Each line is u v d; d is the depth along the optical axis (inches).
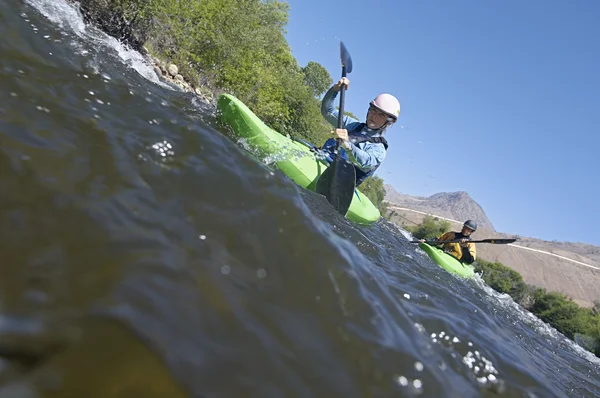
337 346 67.1
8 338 46.1
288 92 834.8
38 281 54.4
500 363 98.0
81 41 159.5
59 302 52.7
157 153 97.0
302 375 59.1
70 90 110.7
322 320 70.8
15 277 53.8
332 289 78.7
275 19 1072.2
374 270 114.1
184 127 113.9
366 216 224.1
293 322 67.2
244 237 81.1
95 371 46.9
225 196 91.2
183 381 49.9
